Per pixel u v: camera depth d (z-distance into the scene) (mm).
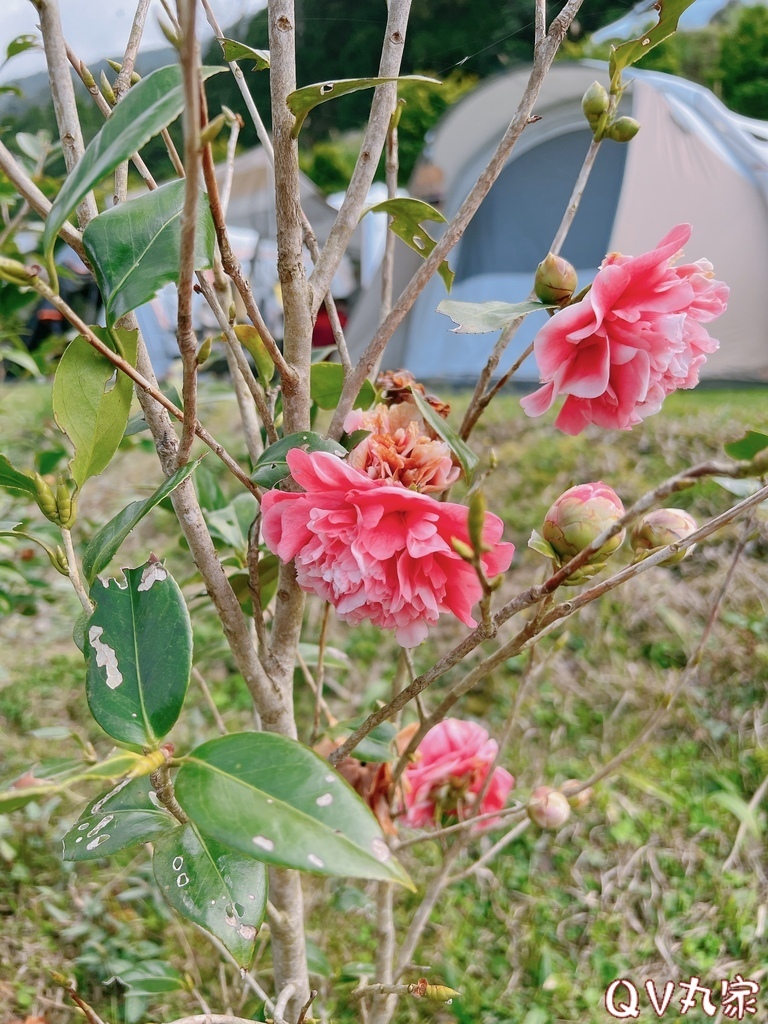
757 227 2396
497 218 2906
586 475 1696
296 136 343
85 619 349
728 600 1281
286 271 373
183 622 307
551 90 2715
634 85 2592
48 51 317
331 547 330
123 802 336
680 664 1196
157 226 314
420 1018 754
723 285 367
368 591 326
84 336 281
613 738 1090
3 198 801
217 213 297
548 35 362
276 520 349
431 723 429
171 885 310
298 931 499
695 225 2486
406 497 309
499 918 866
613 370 352
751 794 993
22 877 874
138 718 293
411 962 805
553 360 350
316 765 260
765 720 1087
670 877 908
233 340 410
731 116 2711
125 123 256
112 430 349
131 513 350
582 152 2732
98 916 840
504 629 1271
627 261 350
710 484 1499
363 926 854
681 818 968
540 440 1906
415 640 340
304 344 390
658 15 386
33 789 241
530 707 1149
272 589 501
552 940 849
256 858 239
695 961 820
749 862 909
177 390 459
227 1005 686
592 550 287
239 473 362
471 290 2926
